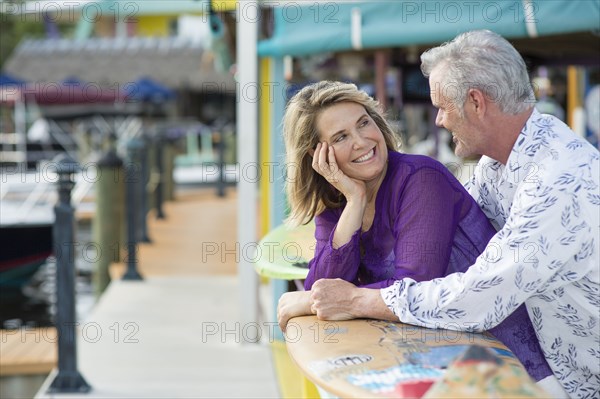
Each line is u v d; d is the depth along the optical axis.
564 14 5.74
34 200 15.53
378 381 2.44
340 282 3.12
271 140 6.96
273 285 7.42
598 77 12.77
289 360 7.06
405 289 3.00
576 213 2.86
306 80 10.26
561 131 3.04
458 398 2.20
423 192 3.21
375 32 6.34
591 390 3.14
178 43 33.81
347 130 3.33
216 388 6.48
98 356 7.44
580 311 3.00
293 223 3.74
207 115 33.06
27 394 7.37
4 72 32.53
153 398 6.31
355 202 3.33
